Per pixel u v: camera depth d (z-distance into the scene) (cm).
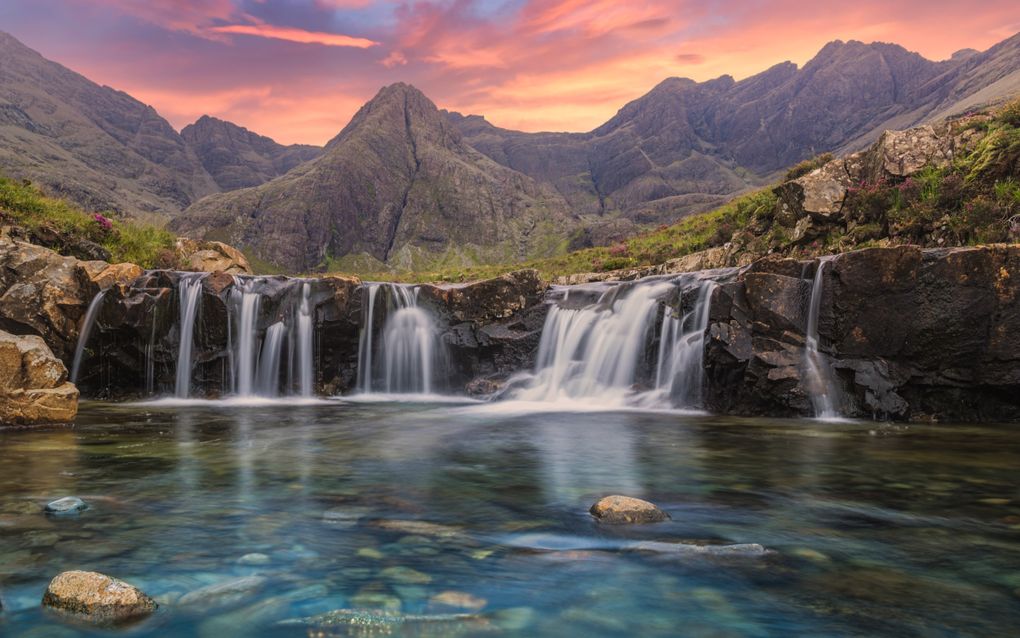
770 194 2722
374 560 435
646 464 817
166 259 2434
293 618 340
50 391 1194
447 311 1956
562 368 1830
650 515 545
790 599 371
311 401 1775
